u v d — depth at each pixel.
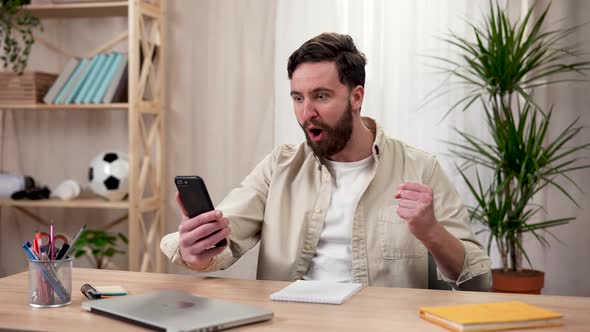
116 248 3.30
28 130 3.38
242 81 3.16
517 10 2.93
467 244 1.57
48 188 3.35
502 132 2.64
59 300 1.26
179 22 3.21
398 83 2.98
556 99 2.94
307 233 1.72
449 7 2.93
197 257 1.44
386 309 1.23
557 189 2.97
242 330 1.09
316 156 1.70
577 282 2.99
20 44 3.32
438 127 2.97
